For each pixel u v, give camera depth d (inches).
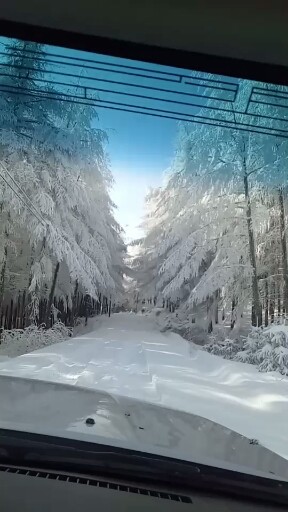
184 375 265.7
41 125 355.9
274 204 398.3
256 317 418.9
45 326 494.3
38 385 139.4
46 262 507.2
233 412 178.7
